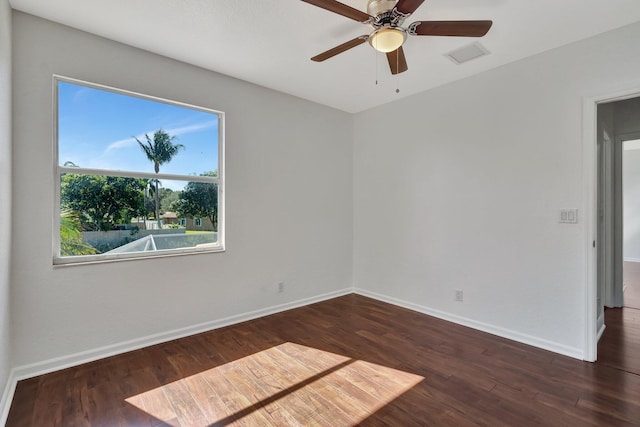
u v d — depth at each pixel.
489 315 3.11
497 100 3.02
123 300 2.66
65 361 2.39
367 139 4.35
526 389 2.13
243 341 2.90
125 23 2.33
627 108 3.66
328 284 4.25
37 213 2.28
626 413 1.88
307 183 3.99
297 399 2.04
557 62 2.65
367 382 2.23
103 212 2.63
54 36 2.34
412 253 3.80
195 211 3.14
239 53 2.78
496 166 3.04
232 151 3.31
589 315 2.50
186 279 3.01
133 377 2.28
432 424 1.80
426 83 3.42
